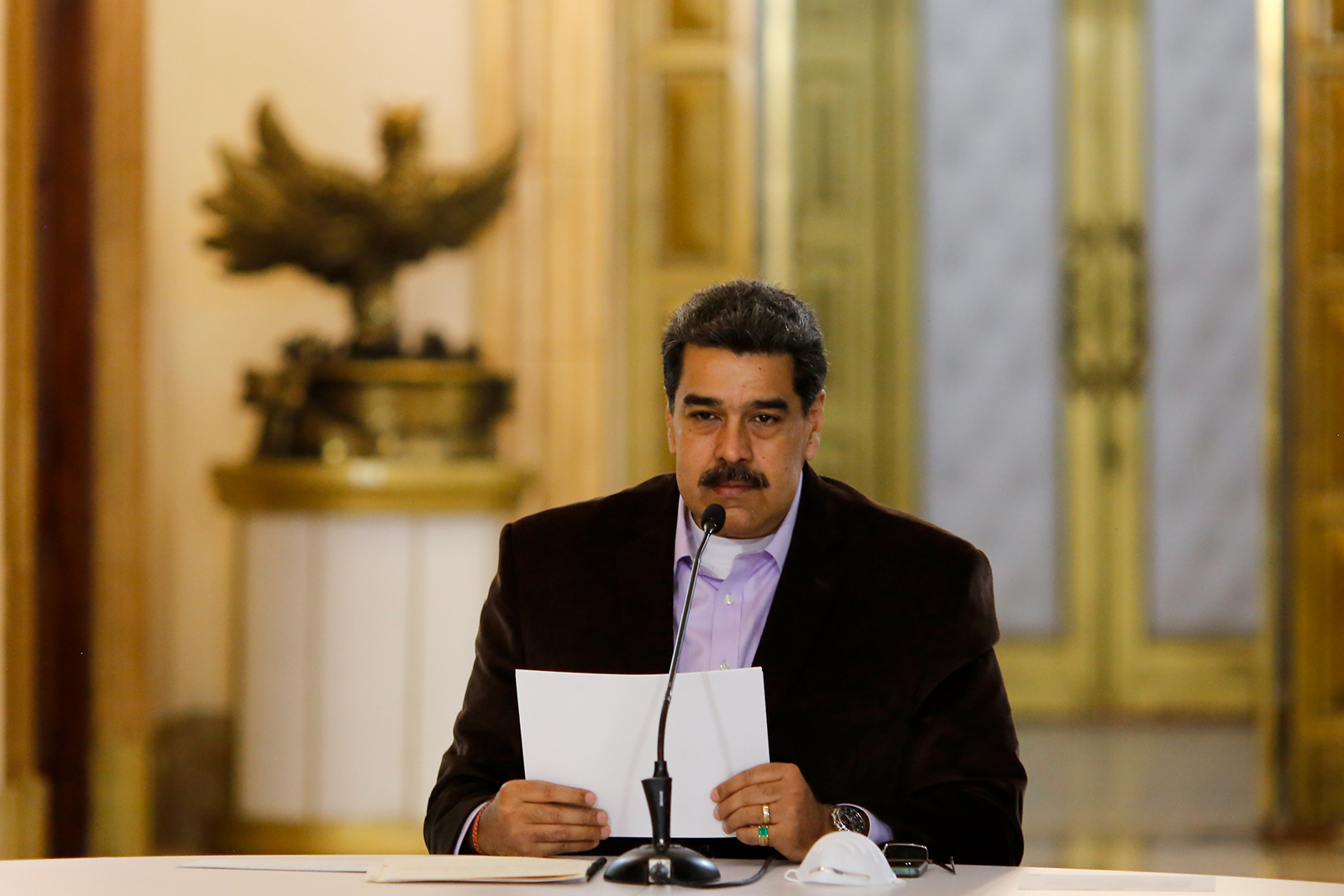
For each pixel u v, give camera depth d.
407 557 10.54
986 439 17.58
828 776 4.60
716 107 12.76
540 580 4.96
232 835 10.60
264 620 10.62
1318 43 12.42
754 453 4.59
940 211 17.48
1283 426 12.51
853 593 4.80
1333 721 12.40
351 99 12.12
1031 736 16.55
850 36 17.17
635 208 12.77
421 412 10.97
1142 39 17.56
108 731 10.91
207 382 12.20
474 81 11.89
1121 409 17.59
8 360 9.60
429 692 10.54
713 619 4.85
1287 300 12.48
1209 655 17.52
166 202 12.17
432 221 11.11
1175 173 17.62
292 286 12.18
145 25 11.20
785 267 15.25
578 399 11.64
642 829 4.03
